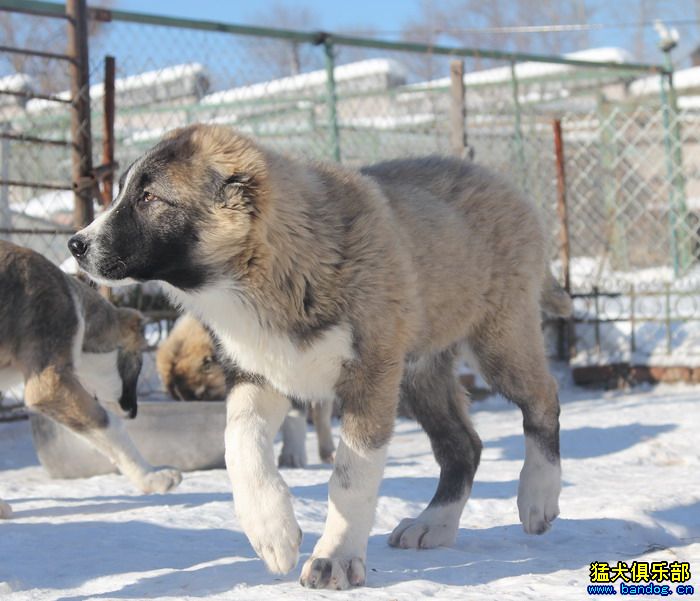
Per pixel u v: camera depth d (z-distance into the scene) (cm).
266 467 354
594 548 414
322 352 367
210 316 381
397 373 373
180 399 709
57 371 553
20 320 553
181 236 368
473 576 365
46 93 888
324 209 371
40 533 441
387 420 367
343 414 368
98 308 625
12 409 777
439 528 426
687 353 996
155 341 886
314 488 552
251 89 1230
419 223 417
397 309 374
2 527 460
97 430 557
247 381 386
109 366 629
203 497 536
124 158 1181
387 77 1444
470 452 464
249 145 371
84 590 352
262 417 382
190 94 1082
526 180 1167
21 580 359
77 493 565
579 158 1430
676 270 1296
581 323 1061
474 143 1310
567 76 1360
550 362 1053
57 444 628
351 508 358
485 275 446
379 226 379
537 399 457
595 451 686
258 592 338
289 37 920
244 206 361
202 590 343
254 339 373
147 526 451
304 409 669
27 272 558
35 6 741
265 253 363
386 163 459
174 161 369
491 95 1449
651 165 1436
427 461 660
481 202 453
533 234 470
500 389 461
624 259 1338
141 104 1152
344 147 1230
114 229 372
